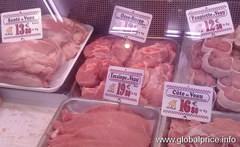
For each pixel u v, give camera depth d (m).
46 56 2.32
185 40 2.53
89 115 2.03
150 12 2.53
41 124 2.17
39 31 2.46
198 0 2.39
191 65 2.30
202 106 1.92
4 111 2.29
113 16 2.57
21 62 2.28
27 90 2.29
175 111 1.96
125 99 2.08
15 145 2.05
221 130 1.82
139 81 2.06
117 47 2.51
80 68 2.40
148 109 2.05
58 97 2.28
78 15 2.75
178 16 2.51
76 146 1.82
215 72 2.14
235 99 1.96
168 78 2.26
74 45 2.58
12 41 2.47
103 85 2.23
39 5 2.74
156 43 2.57
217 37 2.34
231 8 2.38
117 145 1.81
